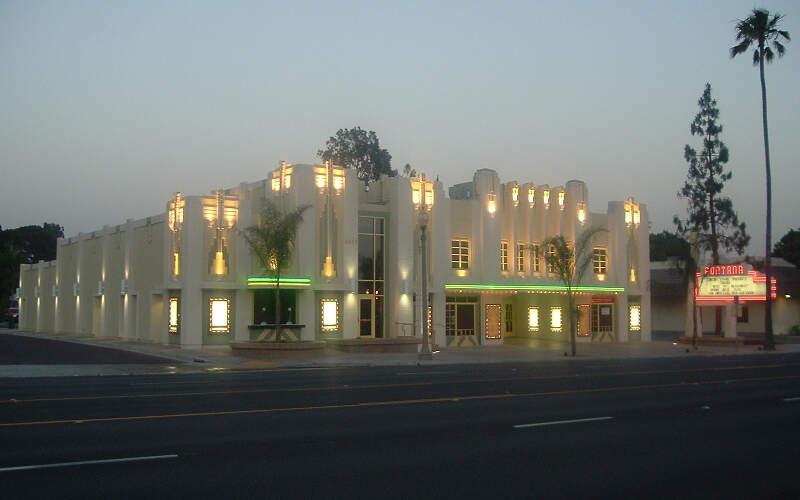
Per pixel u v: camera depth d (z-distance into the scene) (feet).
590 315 163.53
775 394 66.18
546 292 155.33
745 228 178.60
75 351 116.16
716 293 169.17
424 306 113.29
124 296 153.99
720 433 44.32
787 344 169.48
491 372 90.99
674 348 150.30
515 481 31.12
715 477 32.58
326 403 55.42
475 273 147.33
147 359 104.32
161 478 30.37
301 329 127.85
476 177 151.64
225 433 41.29
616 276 166.50
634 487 30.53
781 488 30.76
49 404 53.52
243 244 126.72
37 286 207.21
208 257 125.08
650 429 45.37
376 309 137.39
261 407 52.49
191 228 123.44
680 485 31.01
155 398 57.82
